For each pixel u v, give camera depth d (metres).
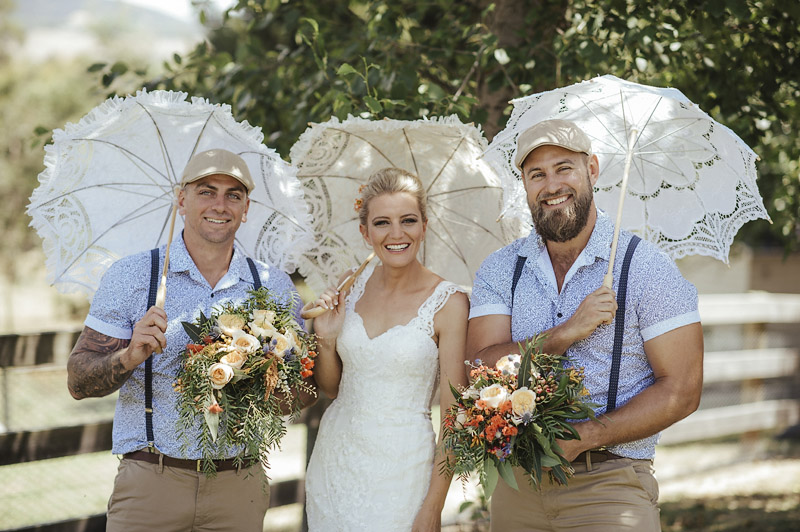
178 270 2.84
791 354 7.19
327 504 2.95
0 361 3.86
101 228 3.04
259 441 2.55
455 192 3.30
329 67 4.06
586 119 3.00
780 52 3.87
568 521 2.59
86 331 2.79
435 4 4.22
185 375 2.55
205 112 3.00
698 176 2.94
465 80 4.04
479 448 2.36
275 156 3.09
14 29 25.84
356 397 2.94
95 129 2.93
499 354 2.65
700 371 2.55
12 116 15.94
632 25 3.67
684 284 2.56
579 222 2.58
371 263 3.33
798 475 6.24
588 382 2.57
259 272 3.00
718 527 5.01
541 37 3.94
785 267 13.76
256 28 4.66
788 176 5.10
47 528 3.82
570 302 2.65
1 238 15.41
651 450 2.65
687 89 4.01
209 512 2.76
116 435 2.80
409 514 2.83
